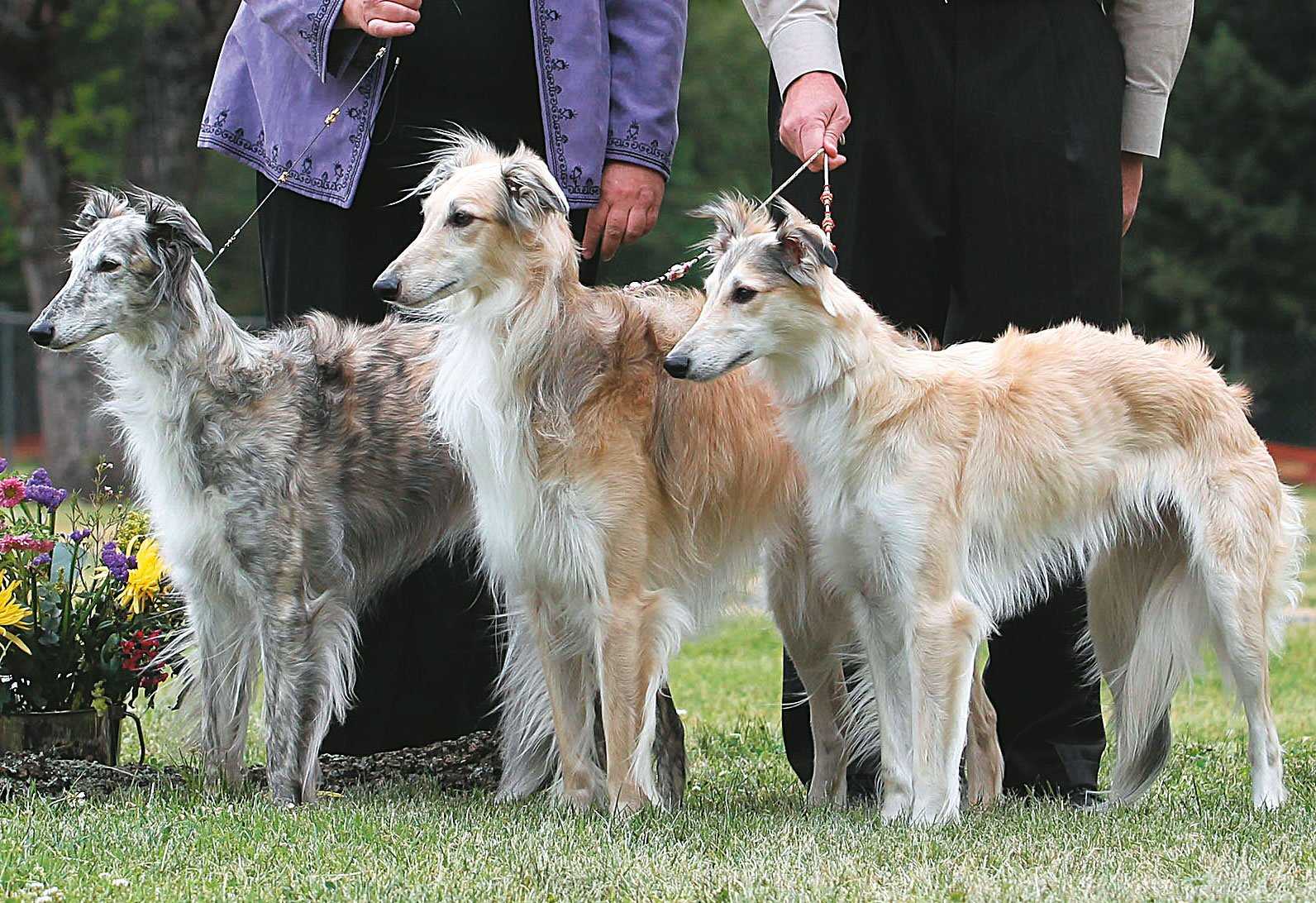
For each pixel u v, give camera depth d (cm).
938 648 917
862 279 1064
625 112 1084
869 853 820
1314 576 2542
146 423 973
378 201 1091
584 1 1062
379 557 1045
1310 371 4603
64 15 4344
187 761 1110
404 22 1017
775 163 1097
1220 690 1614
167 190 4066
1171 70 1070
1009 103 1023
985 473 941
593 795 984
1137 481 979
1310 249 5331
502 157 959
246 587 984
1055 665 1073
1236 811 934
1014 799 1027
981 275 1049
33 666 1045
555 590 968
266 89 1078
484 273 923
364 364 1035
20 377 4559
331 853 817
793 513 1012
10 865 782
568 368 934
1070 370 978
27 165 4381
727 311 909
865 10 1042
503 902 730
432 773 1116
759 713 1426
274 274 1107
